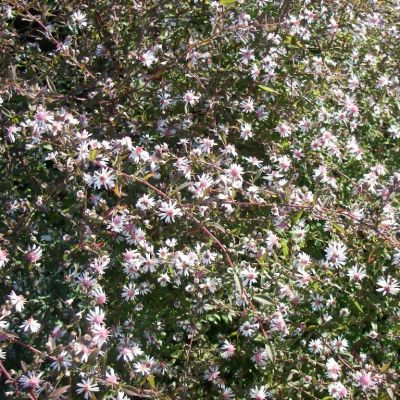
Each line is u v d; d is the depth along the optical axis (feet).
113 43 1.53
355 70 1.58
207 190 1.19
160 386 1.20
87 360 1.05
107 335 1.11
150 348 1.25
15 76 1.32
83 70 1.43
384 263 1.32
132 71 1.44
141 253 1.21
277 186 1.24
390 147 1.65
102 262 1.19
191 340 1.23
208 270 1.18
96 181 1.16
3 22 1.40
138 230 1.19
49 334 1.20
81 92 1.50
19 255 1.27
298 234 1.27
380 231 1.21
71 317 1.17
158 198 1.27
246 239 1.21
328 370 1.16
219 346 1.30
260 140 1.46
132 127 1.44
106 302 1.27
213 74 1.48
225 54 1.51
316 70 1.47
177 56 1.42
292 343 1.20
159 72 1.43
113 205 1.29
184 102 1.44
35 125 1.22
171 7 1.48
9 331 1.07
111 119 1.44
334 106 1.57
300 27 1.44
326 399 1.19
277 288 1.20
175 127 1.43
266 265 1.20
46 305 1.26
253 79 1.45
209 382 1.28
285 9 1.45
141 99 1.47
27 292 1.25
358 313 1.31
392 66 1.58
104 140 1.34
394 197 1.36
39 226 1.32
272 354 1.11
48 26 1.47
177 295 1.27
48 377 1.12
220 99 1.46
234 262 1.19
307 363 1.22
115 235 1.26
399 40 1.60
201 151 1.32
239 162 1.46
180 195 1.24
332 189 1.41
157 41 1.46
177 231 1.25
